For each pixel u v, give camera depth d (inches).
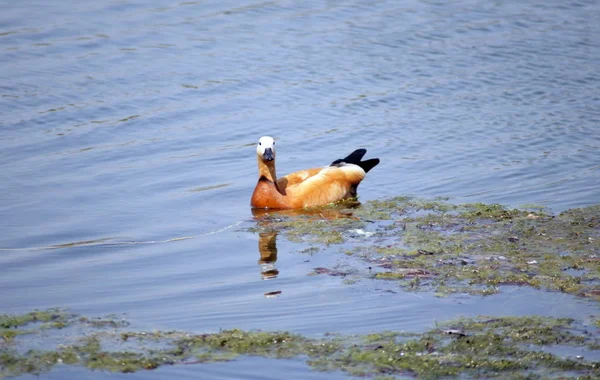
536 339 423.8
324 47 1082.7
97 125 863.7
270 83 976.9
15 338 441.4
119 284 529.0
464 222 621.0
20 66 995.3
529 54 1066.7
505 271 518.3
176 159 791.7
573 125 863.1
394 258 550.6
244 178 753.0
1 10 1174.3
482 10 1223.5
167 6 1217.4
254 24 1156.5
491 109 911.0
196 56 1045.8
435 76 1001.5
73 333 447.5
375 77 996.6
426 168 767.1
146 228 637.9
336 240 593.9
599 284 495.8
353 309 474.0
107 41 1081.4
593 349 413.4
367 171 716.0
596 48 1083.9
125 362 413.4
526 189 708.0
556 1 1268.5
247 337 435.2
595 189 699.4
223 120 885.2
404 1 1259.2
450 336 430.9
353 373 398.6
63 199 697.6
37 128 852.0
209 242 605.6
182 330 452.1
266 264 554.9
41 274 549.6
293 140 841.5
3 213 665.6
